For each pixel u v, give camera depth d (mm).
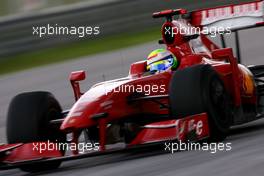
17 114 24109
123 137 24703
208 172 18578
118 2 63938
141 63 26578
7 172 25609
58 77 52344
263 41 56844
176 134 22281
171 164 20641
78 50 61531
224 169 18750
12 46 58406
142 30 65312
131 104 24594
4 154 23094
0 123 38094
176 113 23625
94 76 50312
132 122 25031
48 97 24938
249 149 21703
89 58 58625
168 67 26016
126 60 55031
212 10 28688
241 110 26922
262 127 27953
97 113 23062
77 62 57688
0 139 33188
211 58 28000
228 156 20828
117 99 23938
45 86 49375
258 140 23500
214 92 24078
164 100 25875
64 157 22375
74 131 23078
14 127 23969
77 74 26734
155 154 23688
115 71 51031
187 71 23859
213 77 24141
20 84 51688
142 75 26031
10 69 57750
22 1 72438
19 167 23922
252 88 28422
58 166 24703
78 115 22984
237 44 31234
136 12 64938
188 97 23422
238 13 28266
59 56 60344
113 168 21609
